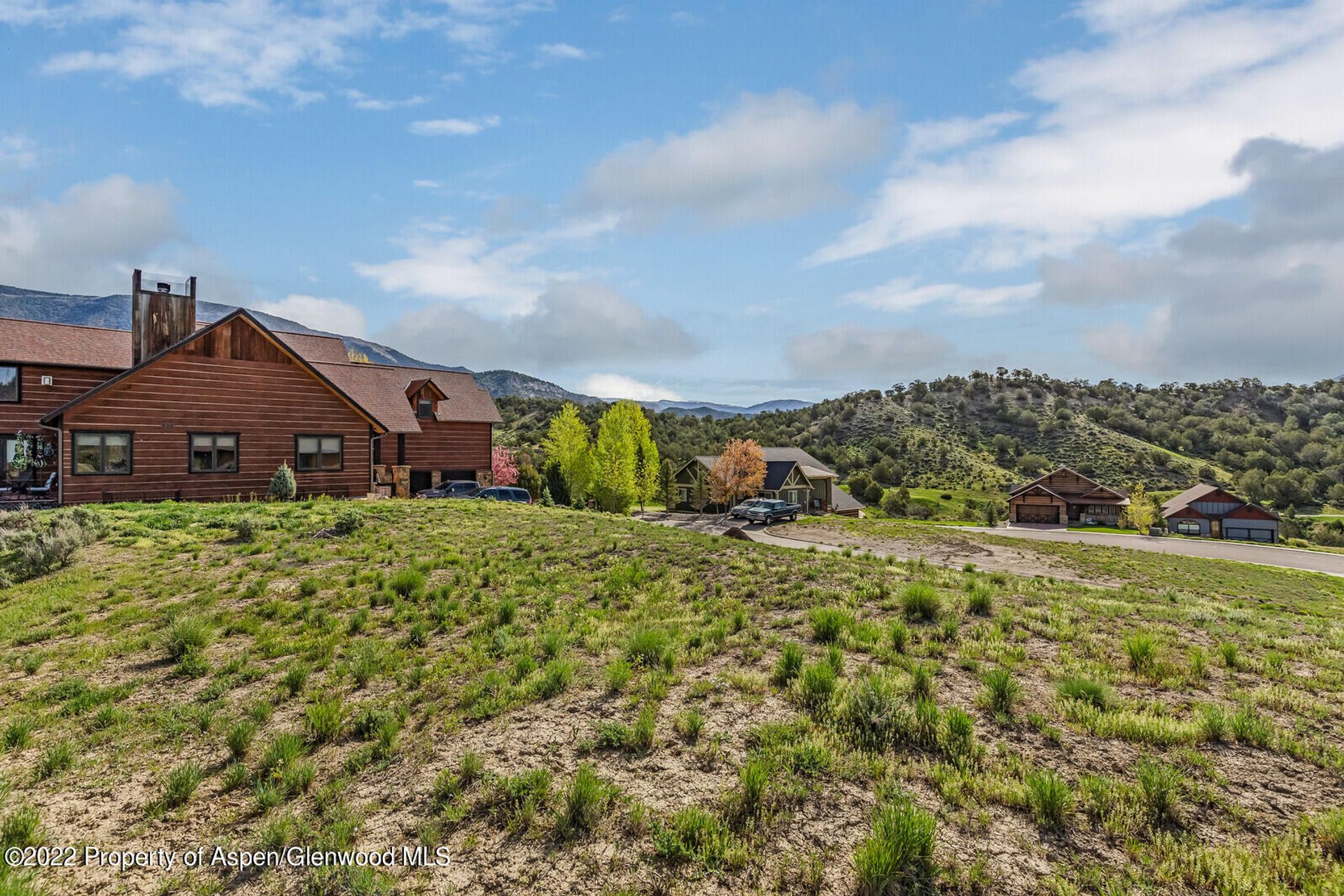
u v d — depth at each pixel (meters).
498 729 5.65
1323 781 4.33
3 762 5.42
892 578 11.77
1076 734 5.11
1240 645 7.51
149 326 20.61
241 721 5.95
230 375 21.38
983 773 4.55
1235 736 4.98
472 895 3.53
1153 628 8.23
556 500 48.25
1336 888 3.25
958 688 6.08
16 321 22.14
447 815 4.30
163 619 9.26
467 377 36.91
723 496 58.91
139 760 5.46
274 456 22.33
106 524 14.57
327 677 7.20
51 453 20.91
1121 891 3.31
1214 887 3.36
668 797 4.39
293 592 10.55
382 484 27.55
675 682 6.57
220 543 14.05
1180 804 4.05
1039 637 7.86
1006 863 3.59
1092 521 65.50
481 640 8.22
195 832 4.37
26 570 11.41
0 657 7.80
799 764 4.70
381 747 5.38
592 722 5.66
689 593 10.78
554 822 4.15
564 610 9.71
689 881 3.57
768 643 7.80
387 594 10.20
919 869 3.51
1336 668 6.62
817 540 28.28
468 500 24.28
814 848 3.80
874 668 6.67
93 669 7.54
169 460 20.11
